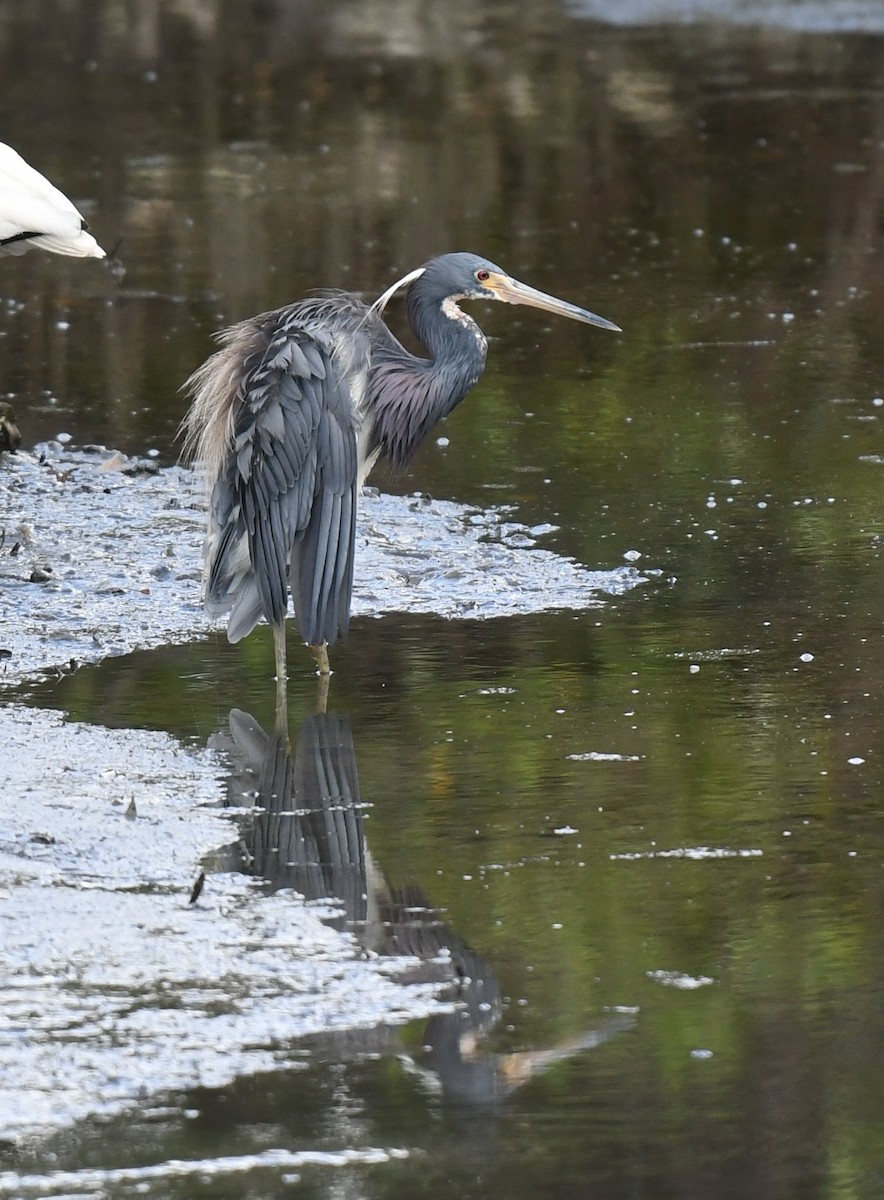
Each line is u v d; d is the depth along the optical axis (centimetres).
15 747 1002
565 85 3366
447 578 1295
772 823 905
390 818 916
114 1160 640
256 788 953
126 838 888
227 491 1137
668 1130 659
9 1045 707
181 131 3088
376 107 3250
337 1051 707
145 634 1199
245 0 4331
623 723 1038
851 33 3747
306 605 1112
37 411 1739
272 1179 630
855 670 1112
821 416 1706
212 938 790
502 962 774
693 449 1616
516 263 2302
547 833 898
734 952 780
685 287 2195
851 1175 631
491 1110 669
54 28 4041
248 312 2081
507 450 1627
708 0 4116
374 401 1184
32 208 1525
